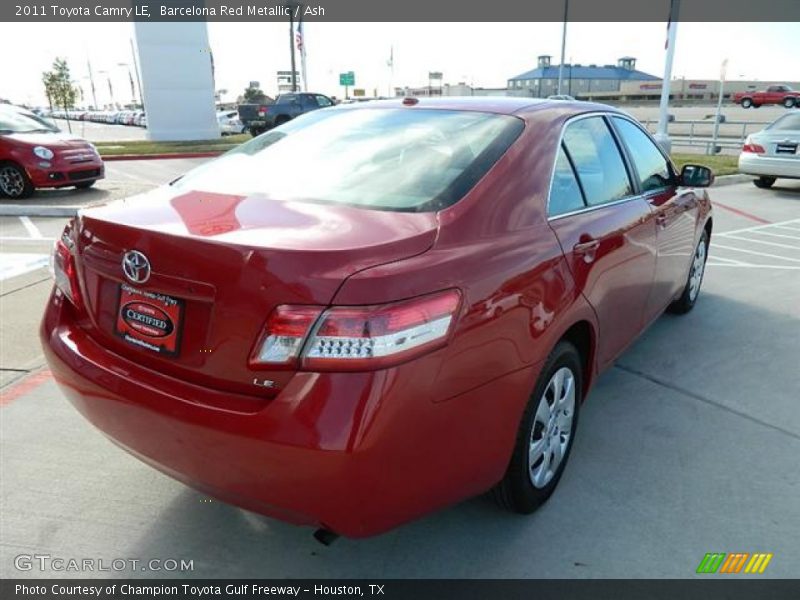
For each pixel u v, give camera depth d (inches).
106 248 86.8
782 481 118.0
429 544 101.4
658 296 158.7
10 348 169.6
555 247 100.7
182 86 1013.8
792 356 174.1
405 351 73.0
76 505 109.6
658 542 101.8
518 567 96.7
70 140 436.8
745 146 500.7
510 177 98.8
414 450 76.4
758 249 301.0
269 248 74.1
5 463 120.6
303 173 105.0
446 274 79.6
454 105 121.9
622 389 154.1
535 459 104.7
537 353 94.0
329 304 71.9
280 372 73.7
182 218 86.8
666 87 648.4
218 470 78.7
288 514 78.1
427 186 95.2
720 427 137.0
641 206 139.3
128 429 86.0
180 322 80.9
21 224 339.9
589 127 128.5
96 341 93.0
